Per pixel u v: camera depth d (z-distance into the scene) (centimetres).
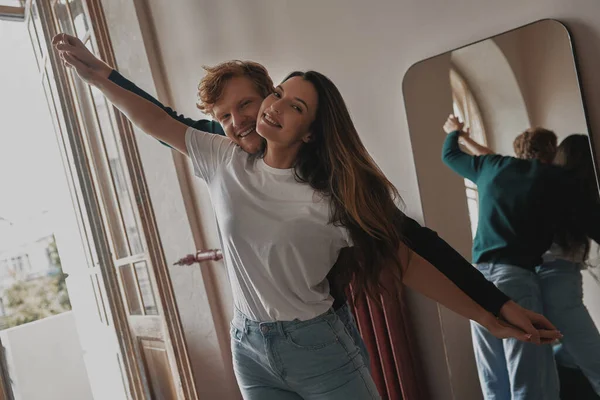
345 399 114
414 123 167
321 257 110
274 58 201
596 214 139
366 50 176
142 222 197
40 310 589
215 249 233
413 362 184
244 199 113
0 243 559
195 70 229
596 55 132
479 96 154
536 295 155
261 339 116
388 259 113
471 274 111
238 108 123
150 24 243
